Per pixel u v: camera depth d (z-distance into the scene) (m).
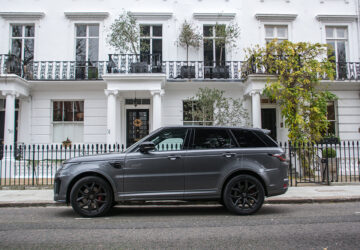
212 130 7.04
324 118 12.57
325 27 16.62
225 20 16.42
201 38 15.87
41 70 15.58
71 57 16.03
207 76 15.77
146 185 6.62
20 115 15.44
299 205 8.28
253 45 16.34
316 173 13.86
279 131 16.09
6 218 6.79
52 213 7.38
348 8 16.59
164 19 16.33
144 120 16.05
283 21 16.55
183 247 4.63
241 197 6.77
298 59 12.53
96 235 5.29
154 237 5.16
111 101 13.82
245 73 15.09
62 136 15.71
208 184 6.70
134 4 16.38
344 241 4.90
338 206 8.10
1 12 15.82
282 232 5.43
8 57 14.48
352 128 15.87
